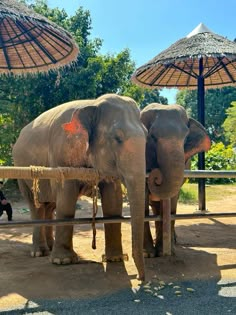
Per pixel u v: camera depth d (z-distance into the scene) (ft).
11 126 45.32
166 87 37.96
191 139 18.28
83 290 13.00
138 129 13.19
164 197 15.76
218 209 34.37
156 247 17.70
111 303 11.93
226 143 128.36
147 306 11.69
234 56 28.37
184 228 25.04
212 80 38.45
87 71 42.42
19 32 23.50
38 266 15.76
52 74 42.57
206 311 11.33
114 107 13.88
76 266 15.47
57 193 15.85
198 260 16.71
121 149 12.98
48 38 23.48
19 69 26.71
